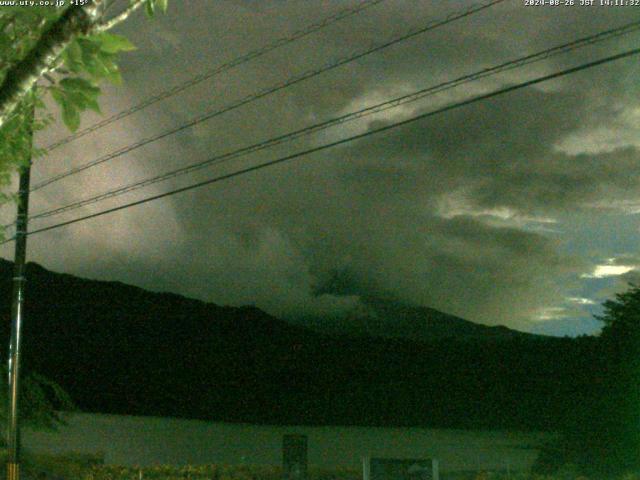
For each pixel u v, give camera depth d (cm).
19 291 1912
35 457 2409
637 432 2152
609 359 2283
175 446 3669
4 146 495
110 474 2325
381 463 1644
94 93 365
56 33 323
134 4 344
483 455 3212
